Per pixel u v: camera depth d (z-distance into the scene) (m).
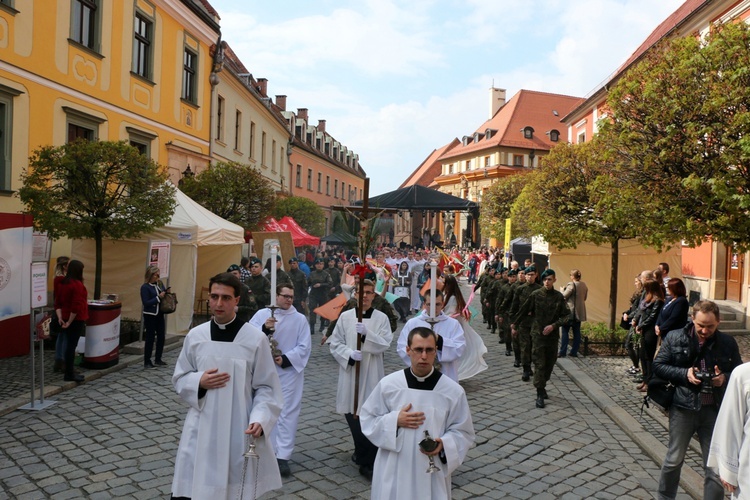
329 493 4.73
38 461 5.22
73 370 7.96
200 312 15.04
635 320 8.98
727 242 7.59
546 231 12.31
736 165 6.95
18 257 6.87
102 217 9.91
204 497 3.30
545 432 6.60
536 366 7.70
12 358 9.34
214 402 3.40
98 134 15.00
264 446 3.47
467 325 8.84
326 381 8.71
